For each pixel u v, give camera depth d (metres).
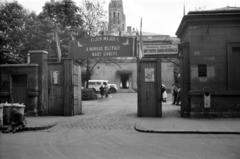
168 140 9.08
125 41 14.95
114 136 9.84
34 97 15.16
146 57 14.93
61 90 15.37
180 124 12.03
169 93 44.91
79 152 7.34
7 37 27.97
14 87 15.54
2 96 15.26
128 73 49.12
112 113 16.75
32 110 15.11
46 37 27.86
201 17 13.74
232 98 13.71
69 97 15.21
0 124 12.05
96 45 15.18
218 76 13.82
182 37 16.67
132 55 14.88
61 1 30.64
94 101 27.55
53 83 15.41
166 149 7.69
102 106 21.61
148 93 14.70
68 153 7.23
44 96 15.40
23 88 15.49
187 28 14.51
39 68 15.40
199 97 13.88
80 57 15.33
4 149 7.85
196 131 10.45
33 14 32.44
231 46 13.75
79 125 12.33
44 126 11.73
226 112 13.70
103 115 15.63
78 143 8.59
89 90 29.73
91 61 39.09
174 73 49.28
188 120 13.17
